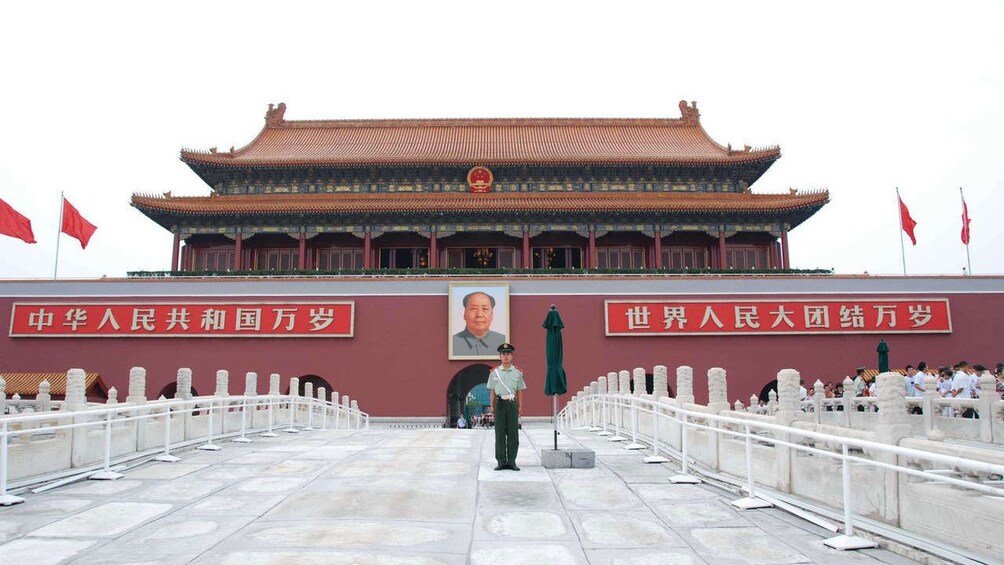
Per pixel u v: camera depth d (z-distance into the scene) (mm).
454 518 14086
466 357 51531
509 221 57812
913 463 12078
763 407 39500
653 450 23094
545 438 29484
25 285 52656
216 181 61031
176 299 52719
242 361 51844
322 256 60906
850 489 12703
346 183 60750
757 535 12742
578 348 52094
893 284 52781
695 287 52906
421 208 55781
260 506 15125
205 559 11359
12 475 16500
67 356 51812
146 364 51812
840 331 52000
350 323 52156
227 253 60562
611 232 60562
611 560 11469
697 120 69062
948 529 11148
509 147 64562
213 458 22281
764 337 52188
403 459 21984
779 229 57812
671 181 60906
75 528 13359
